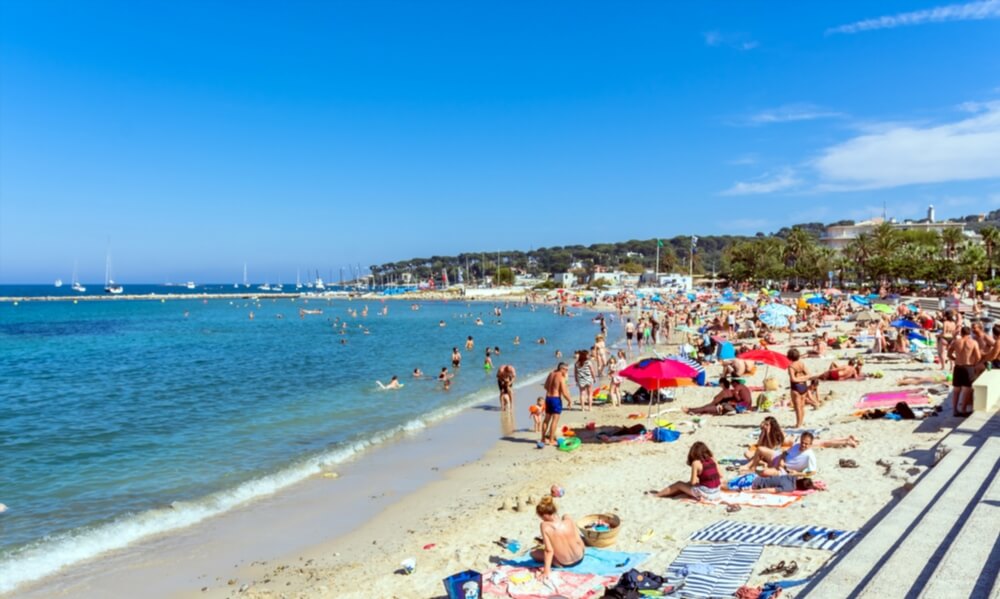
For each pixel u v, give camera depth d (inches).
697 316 2300.7
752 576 305.4
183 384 1186.0
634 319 3107.8
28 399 1021.8
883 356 1133.1
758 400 764.0
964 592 235.1
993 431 501.7
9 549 422.3
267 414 887.7
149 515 486.0
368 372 1354.6
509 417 854.5
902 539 308.3
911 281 3540.8
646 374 649.6
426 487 556.7
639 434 685.9
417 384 1171.9
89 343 2196.1
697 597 285.9
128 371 1398.9
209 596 356.2
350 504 513.0
